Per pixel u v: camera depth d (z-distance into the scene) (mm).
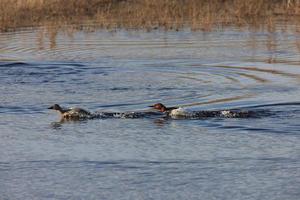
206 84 66188
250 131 49625
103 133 49969
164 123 52375
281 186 39594
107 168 42719
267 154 44781
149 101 59094
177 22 110438
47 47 90312
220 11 116938
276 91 62219
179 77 70000
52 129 51156
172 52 85562
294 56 81938
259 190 39062
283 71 72562
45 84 67125
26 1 120438
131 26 108188
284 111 54438
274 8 118500
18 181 40812
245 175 41312
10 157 44969
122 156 44844
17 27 108500
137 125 51906
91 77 70562
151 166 42969
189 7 118750
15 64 77938
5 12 115750
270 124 51094
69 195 38688
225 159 44000
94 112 54844
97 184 40250
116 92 62969
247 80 67938
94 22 111938
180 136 48875
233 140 47688
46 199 38156
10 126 52031
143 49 88125
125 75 71438
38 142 48000
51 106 54500
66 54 84562
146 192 39000
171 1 121625
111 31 104062
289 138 47812
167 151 45688
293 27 105000
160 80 68438
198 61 79500
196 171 42031
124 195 38594
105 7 120938
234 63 77938
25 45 92250
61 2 122562
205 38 97062
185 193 38781
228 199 37844
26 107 57781
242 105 56781
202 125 51500
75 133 50062
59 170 42500
